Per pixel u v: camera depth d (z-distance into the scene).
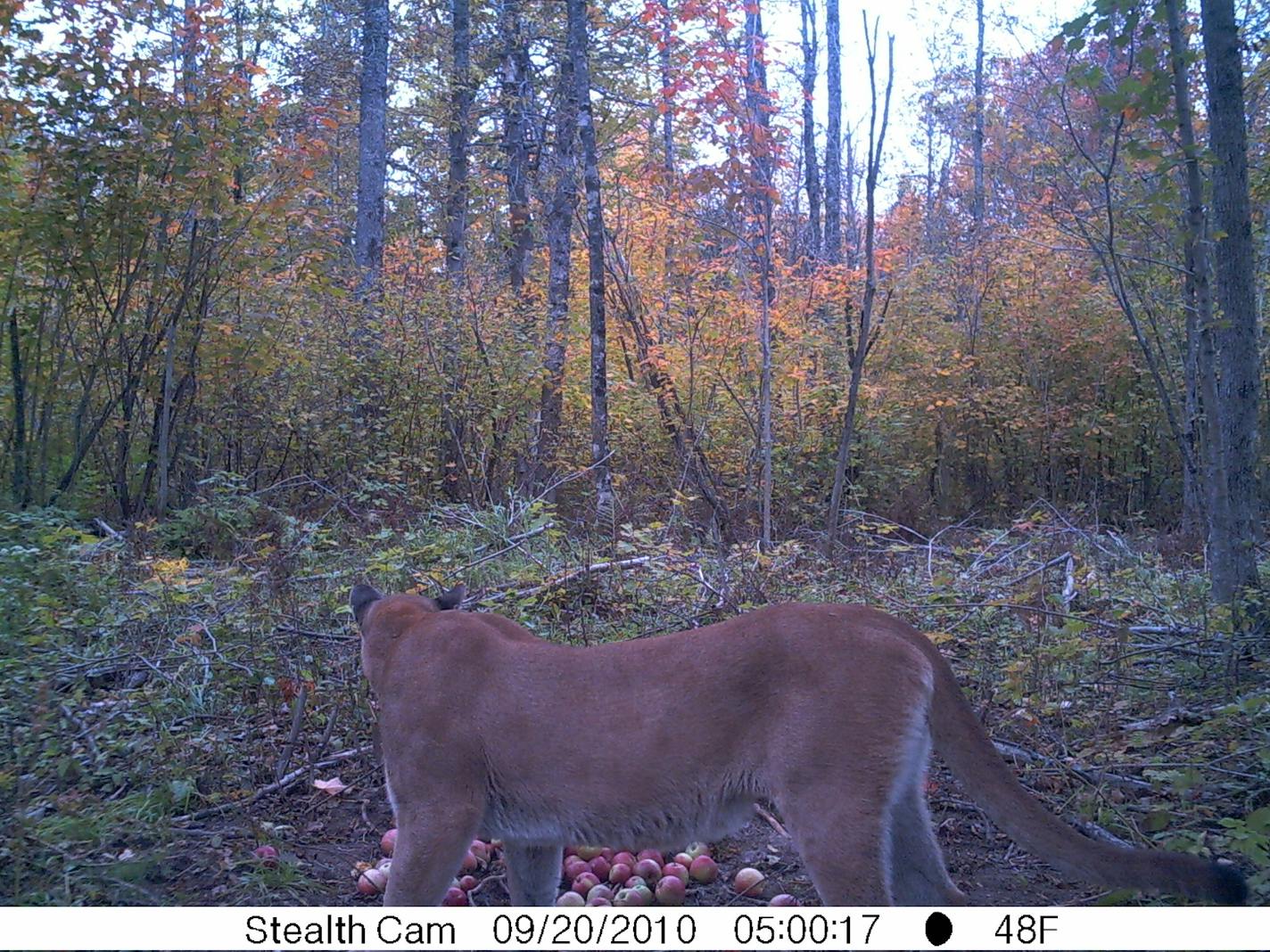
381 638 2.38
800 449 7.94
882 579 4.73
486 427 7.48
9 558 4.04
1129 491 9.45
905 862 2.17
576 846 2.20
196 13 6.49
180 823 2.77
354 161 13.60
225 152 6.46
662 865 2.71
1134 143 4.21
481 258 10.81
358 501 6.24
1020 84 12.66
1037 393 9.69
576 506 7.14
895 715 2.00
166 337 6.58
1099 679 3.49
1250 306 4.34
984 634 3.90
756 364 7.94
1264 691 3.25
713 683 2.07
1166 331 7.98
